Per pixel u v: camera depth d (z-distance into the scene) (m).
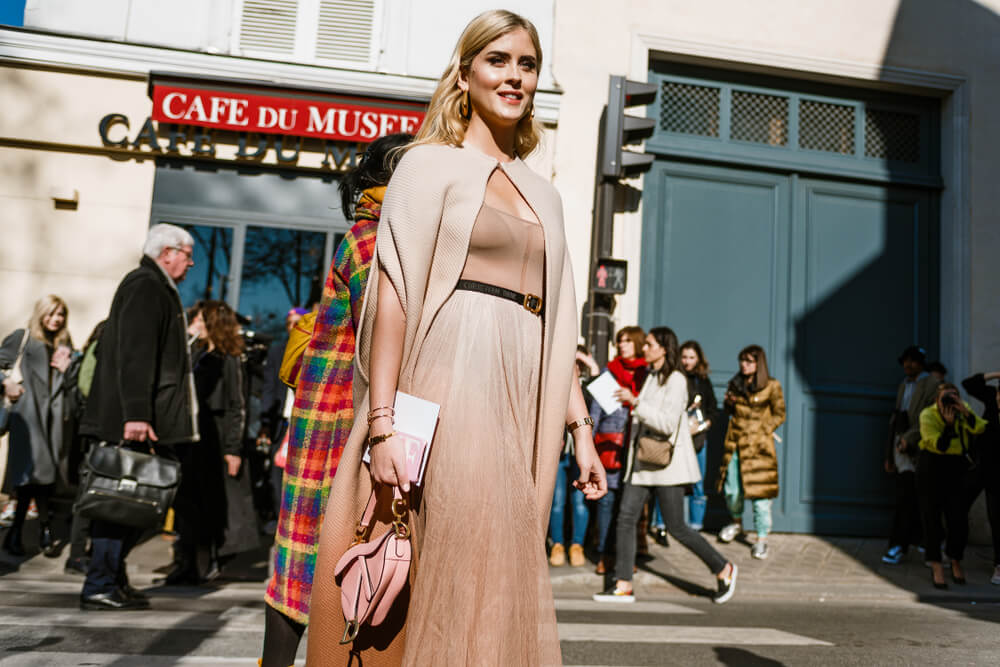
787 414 9.51
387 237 1.82
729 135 9.91
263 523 7.84
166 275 4.53
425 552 1.73
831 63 9.94
